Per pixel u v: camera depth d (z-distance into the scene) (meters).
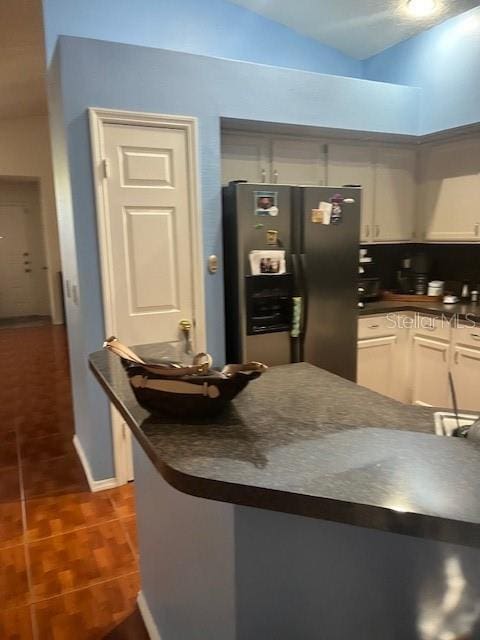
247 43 3.40
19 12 3.43
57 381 4.84
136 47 2.51
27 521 2.51
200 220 2.80
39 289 8.77
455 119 3.25
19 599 1.99
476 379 3.19
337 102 3.16
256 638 1.10
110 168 2.55
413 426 1.22
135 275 2.70
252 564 1.06
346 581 1.09
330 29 3.52
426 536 0.77
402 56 3.62
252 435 1.09
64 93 2.40
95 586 2.06
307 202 2.97
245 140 3.20
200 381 1.13
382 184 3.77
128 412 1.22
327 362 3.21
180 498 1.39
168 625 1.64
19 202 8.36
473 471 0.92
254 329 2.95
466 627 1.12
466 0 3.01
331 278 3.13
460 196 3.55
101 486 2.82
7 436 3.56
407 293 4.07
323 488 0.85
